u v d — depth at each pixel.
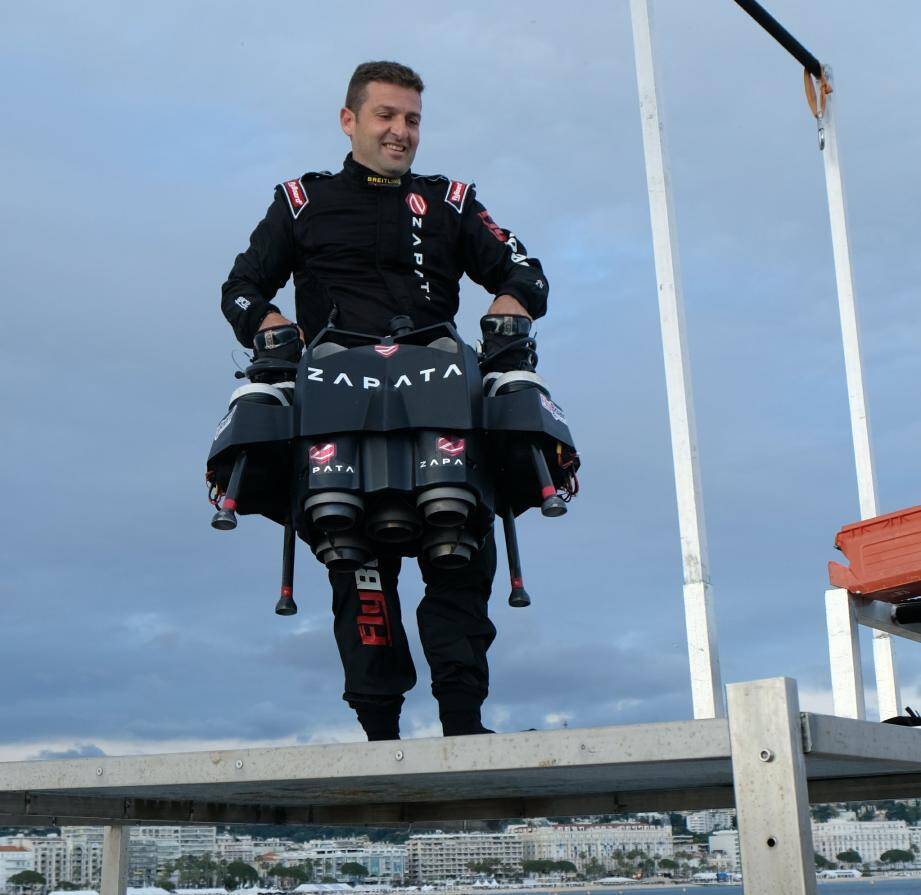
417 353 2.72
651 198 3.44
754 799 1.62
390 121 3.12
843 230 4.84
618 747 1.76
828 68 4.97
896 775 3.04
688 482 3.22
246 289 3.10
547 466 2.82
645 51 3.52
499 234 3.20
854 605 3.17
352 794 2.66
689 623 3.11
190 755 2.04
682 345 3.34
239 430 2.68
